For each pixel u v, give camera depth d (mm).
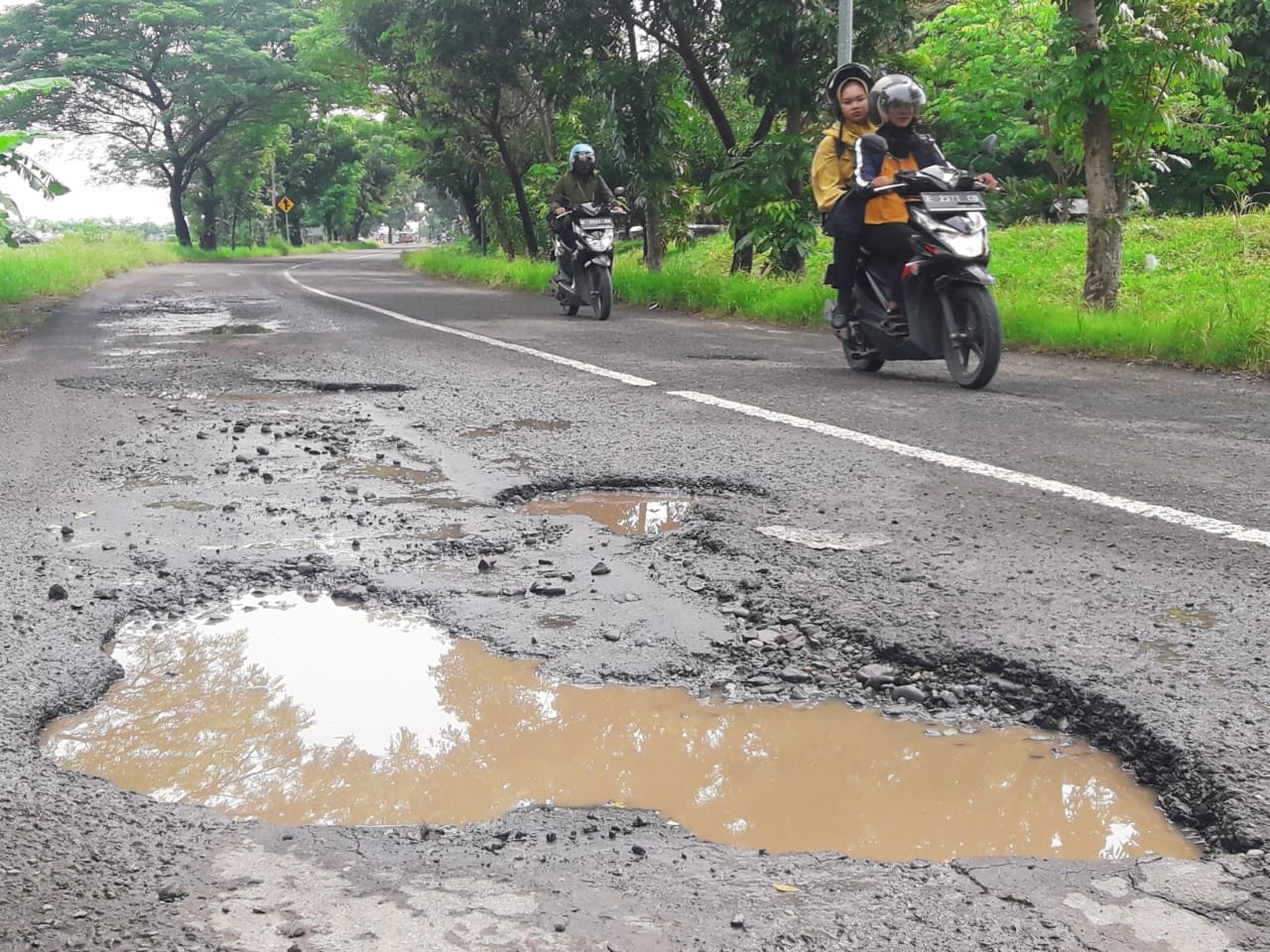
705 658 2748
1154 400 6559
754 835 1936
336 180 77688
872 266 7336
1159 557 3467
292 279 24688
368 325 11781
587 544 3693
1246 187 22219
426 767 2203
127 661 2773
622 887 1743
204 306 14938
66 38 43906
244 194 63750
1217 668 2570
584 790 2105
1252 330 8047
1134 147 10281
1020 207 21812
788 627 2932
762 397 6668
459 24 21578
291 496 4375
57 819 1971
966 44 21672
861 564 3428
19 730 2354
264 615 3105
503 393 6922
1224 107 19625
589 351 9234
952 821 1986
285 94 48938
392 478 4672
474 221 34688
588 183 13047
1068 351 9047
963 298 6918
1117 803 2062
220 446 5340
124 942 1596
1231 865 1791
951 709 2488
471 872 1793
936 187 6887
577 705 2502
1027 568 3367
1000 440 5316
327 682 2633
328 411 6320
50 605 3129
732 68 16594
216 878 1775
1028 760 2248
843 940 1593
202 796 2086
